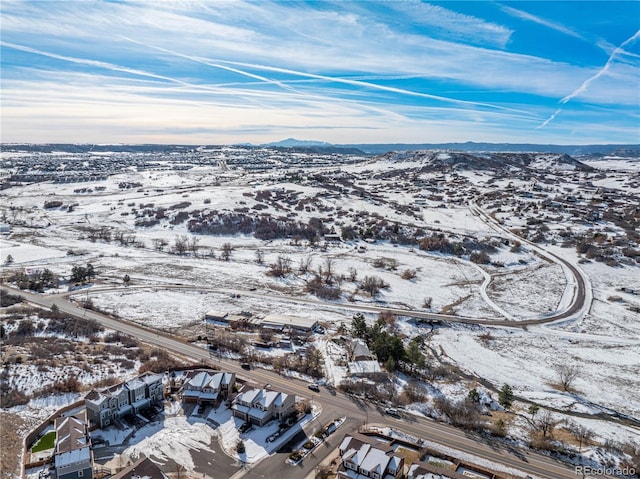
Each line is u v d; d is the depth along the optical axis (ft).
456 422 239.50
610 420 255.29
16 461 200.54
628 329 393.29
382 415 246.27
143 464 185.57
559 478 199.41
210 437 223.92
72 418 218.38
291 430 230.27
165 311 398.62
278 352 323.16
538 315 421.59
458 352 343.26
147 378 254.27
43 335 334.85
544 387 292.40
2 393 250.78
